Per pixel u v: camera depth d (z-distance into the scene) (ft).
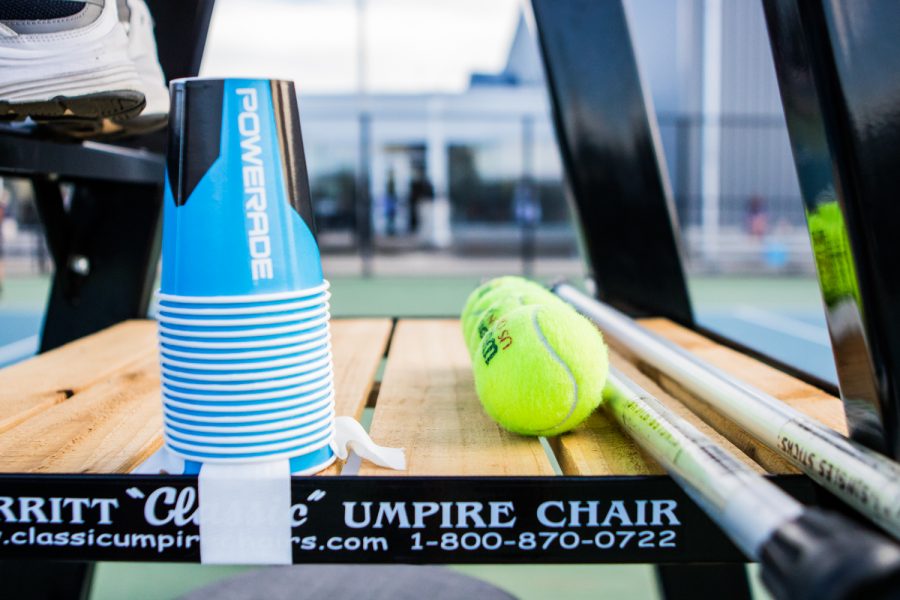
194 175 1.96
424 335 4.21
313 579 4.37
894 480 1.62
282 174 2.00
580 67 5.01
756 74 41.09
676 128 35.06
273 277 1.98
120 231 4.78
